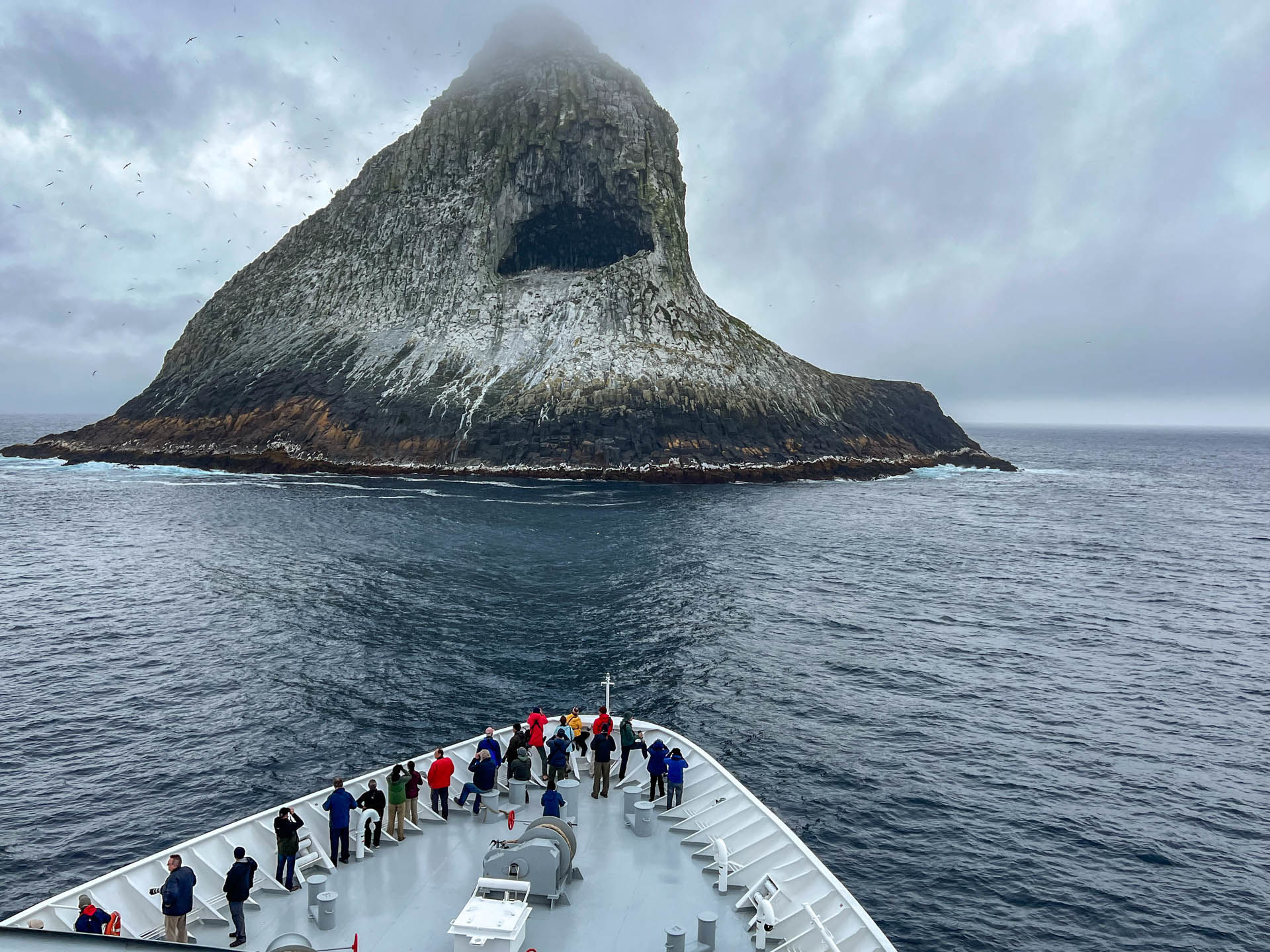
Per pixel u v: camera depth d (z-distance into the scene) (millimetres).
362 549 67688
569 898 14117
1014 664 41812
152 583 55594
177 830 24375
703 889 14594
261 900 13930
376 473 126812
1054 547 77750
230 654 40469
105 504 93625
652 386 134250
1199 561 72438
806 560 67625
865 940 13008
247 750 29750
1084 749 31625
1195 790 28406
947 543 78188
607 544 71750
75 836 24000
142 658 39875
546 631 45031
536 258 163250
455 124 164250
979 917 20828
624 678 38000
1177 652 44750
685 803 17859
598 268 160750
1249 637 47812
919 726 33375
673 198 160875
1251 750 31969
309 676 37375
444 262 155000
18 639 43031
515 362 141375
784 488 123438
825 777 28500
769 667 40094
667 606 51188
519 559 64750
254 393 143000
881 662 41531
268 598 51594
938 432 172375
